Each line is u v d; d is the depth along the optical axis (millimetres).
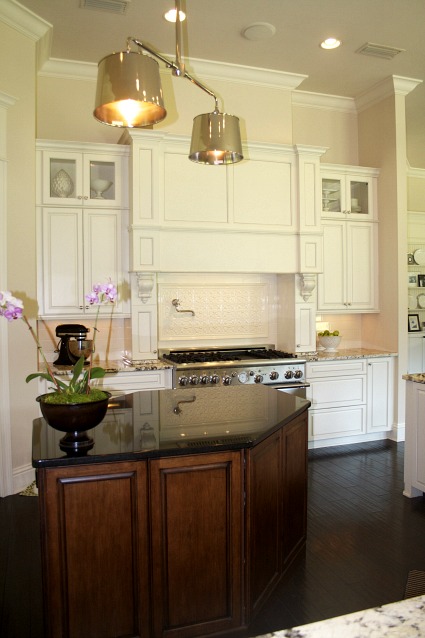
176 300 4781
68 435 2027
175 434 2104
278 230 4613
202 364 4184
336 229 5078
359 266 5184
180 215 4340
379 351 5176
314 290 4836
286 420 2385
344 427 4832
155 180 4195
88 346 4023
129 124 2020
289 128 4957
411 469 3559
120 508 1878
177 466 1936
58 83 4465
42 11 3635
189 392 3021
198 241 4398
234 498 2014
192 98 4645
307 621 2178
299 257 4695
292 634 735
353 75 4863
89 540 1850
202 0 3559
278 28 3982
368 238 5223
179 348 4812
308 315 4824
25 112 3752
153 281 4293
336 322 5500
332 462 4383
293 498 2604
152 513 1906
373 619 772
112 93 1718
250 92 4820
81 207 4199
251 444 2008
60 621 1825
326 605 2303
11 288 3646
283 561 2469
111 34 3982
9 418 3611
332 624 760
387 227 5137
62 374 3873
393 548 2852
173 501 1943
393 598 2363
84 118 4539
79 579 1844
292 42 4207
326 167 4961
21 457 3725
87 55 4316
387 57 4492
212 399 2812
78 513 1834
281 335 5070
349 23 3920
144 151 4168
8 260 3615
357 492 3695
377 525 3148
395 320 5051
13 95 3654
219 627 2025
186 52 4355
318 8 3705
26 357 3758
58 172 4219
